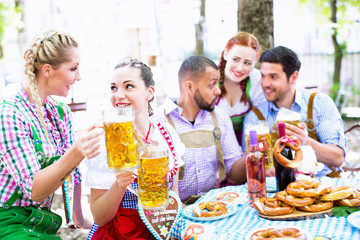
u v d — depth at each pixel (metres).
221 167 3.10
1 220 2.06
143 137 2.27
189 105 3.05
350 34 11.72
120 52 8.80
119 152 1.59
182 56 9.60
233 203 2.05
